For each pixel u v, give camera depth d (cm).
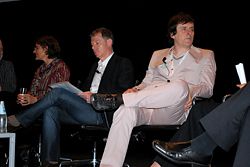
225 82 499
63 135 489
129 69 313
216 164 407
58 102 288
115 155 238
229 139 195
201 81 287
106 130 279
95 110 287
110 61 321
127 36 567
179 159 210
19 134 380
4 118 270
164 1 542
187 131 230
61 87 287
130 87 308
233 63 495
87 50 596
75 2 600
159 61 313
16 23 629
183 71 298
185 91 253
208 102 235
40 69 391
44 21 617
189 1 524
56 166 289
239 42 493
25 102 325
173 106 256
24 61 627
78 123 298
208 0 512
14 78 413
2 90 402
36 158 358
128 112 247
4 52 633
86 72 598
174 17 302
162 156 214
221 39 504
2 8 631
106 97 255
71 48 605
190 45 301
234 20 496
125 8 568
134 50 562
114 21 575
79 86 362
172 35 304
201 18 516
